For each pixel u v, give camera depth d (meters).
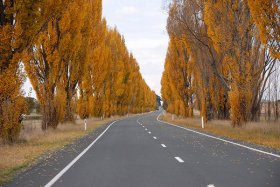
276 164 12.39
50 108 29.31
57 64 28.67
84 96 50.62
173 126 40.75
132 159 14.05
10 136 19.06
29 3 18.11
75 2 30.23
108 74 67.25
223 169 11.39
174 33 41.81
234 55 30.11
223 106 40.19
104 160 13.91
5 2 18.09
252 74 30.34
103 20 55.09
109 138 24.92
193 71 50.50
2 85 17.62
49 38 28.38
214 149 17.34
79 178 10.11
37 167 12.34
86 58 38.34
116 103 77.62
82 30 37.53
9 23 18.38
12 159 13.89
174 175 10.35
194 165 12.31
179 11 37.84
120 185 8.99
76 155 15.66
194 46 40.81
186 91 51.31
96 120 55.91
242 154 15.26
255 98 32.19
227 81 35.97
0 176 10.53
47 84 28.69
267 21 21.83
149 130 33.56
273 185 8.83
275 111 43.03
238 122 29.77
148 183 9.19
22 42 18.27
